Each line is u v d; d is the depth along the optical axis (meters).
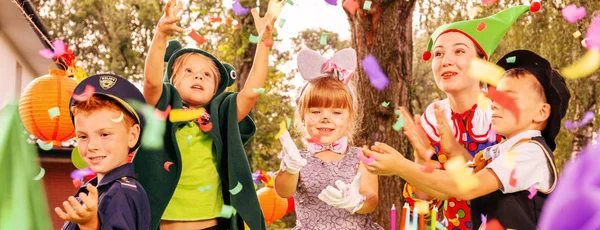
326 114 3.48
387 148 2.77
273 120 17.06
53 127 5.14
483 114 3.85
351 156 3.59
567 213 0.53
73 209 2.27
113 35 26.77
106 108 2.71
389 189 6.83
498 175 2.90
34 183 1.98
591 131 10.64
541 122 3.14
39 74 14.09
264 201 5.32
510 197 2.98
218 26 13.41
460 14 9.21
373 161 2.73
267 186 5.46
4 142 1.97
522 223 2.93
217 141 3.28
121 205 2.53
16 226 1.91
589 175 0.53
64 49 5.11
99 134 2.68
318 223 3.46
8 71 11.97
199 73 3.36
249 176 3.27
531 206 2.94
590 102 10.84
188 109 3.37
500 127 3.13
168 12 3.08
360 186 3.44
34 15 10.84
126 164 2.74
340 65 3.67
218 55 12.82
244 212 3.21
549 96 3.12
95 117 2.69
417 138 3.21
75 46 26.94
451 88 3.88
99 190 2.64
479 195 2.90
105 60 26.94
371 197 3.41
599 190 0.52
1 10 10.56
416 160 3.43
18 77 12.92
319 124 3.48
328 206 3.46
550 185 2.94
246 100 3.35
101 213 2.42
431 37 4.14
